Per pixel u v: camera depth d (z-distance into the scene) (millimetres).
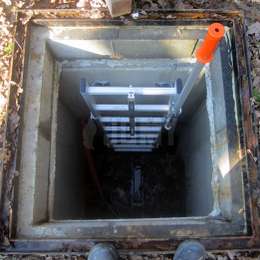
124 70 1271
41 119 1108
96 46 1164
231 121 1062
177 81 1167
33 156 1059
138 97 1376
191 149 1625
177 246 967
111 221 1043
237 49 1097
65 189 1390
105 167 1865
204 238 970
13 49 1091
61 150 1334
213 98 1171
